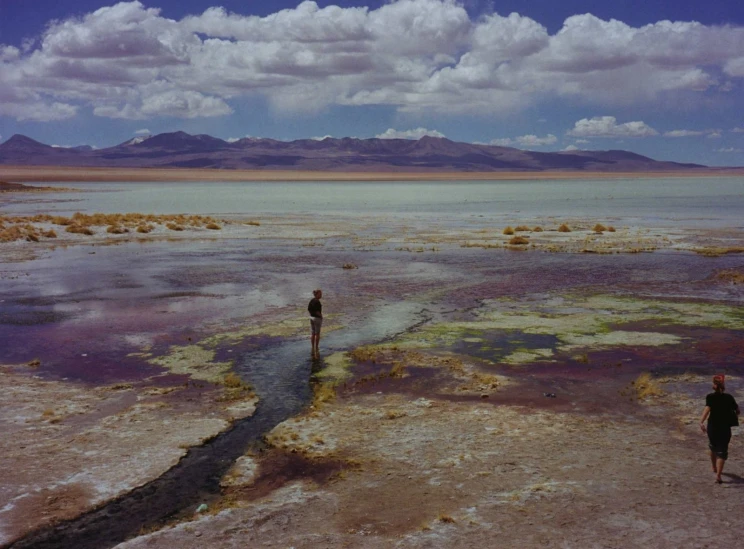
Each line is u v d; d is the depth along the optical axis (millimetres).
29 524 9047
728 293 26375
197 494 9945
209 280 29875
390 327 20766
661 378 15453
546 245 44062
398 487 9883
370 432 12141
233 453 11414
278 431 12219
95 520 9188
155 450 11438
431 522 8766
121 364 16781
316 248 43000
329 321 21609
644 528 8469
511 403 13742
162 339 19266
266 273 31984
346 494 9695
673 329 20344
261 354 17672
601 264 35031
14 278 30531
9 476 10414
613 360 17000
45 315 22531
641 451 11156
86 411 13367
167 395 14422
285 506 9383
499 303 24578
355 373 15984
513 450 11211
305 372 16094
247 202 105188
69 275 31406
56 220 54469
